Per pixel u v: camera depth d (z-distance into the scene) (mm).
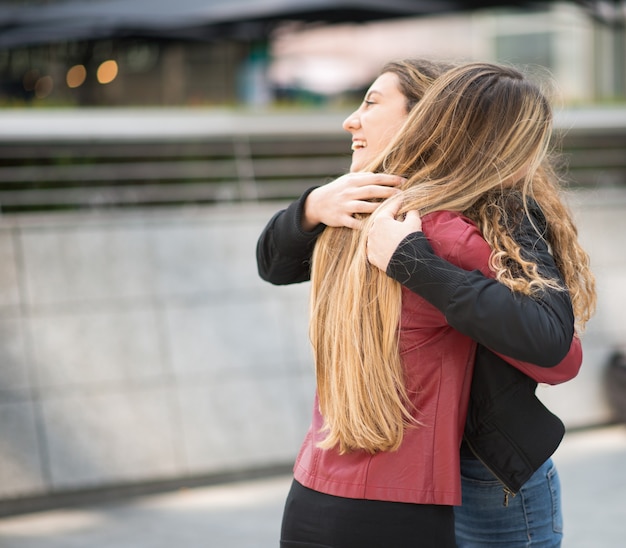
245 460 5578
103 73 10602
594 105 7266
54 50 10141
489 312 1646
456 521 2109
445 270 1705
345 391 1820
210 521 4766
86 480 5223
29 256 5391
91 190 6055
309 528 1839
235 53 12555
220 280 5789
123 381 5414
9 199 5773
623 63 13656
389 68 2035
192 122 6227
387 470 1784
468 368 1820
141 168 6176
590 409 6449
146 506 5117
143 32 8898
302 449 1944
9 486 5066
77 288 5449
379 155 1926
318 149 6578
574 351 1783
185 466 5445
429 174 1858
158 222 5730
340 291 1855
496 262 1734
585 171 7117
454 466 1785
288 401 5746
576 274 1972
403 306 1799
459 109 1840
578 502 4844
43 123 5926
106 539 4500
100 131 6043
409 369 1806
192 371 5570
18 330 5270
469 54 15148
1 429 5113
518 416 1827
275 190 6445
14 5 9875
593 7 8047
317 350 1911
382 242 1769
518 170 1832
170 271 5684
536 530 2074
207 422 5543
